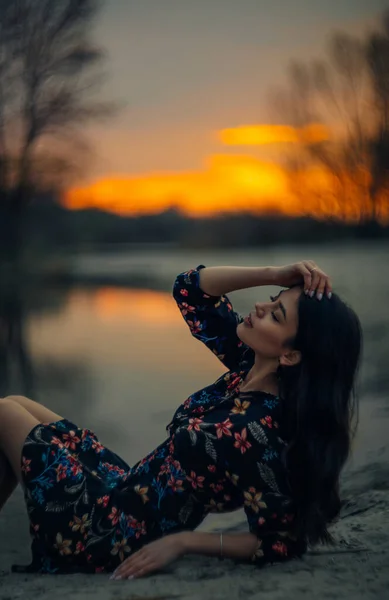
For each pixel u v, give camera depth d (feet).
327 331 7.35
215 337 8.59
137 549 7.61
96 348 31.78
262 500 7.34
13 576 7.89
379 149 106.22
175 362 27.68
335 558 7.80
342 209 107.76
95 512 7.75
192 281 8.59
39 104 101.04
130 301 52.80
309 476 7.33
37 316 45.29
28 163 101.65
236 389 7.95
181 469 7.55
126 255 113.09
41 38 99.71
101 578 7.52
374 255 79.41
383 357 25.90
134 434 17.11
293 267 7.79
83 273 84.99
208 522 11.32
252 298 39.86
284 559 7.60
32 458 7.88
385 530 8.80
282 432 7.47
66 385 23.62
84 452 8.36
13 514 11.71
